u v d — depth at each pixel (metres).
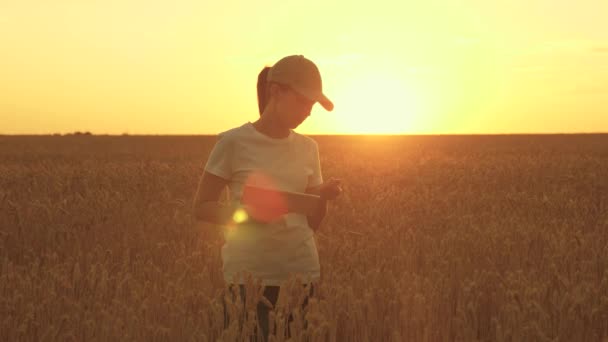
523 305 3.93
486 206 10.45
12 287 4.79
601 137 86.25
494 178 15.53
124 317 4.02
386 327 3.96
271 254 3.55
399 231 7.27
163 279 5.26
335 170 17.56
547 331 3.72
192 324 3.76
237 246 3.59
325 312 3.70
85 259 6.33
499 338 3.53
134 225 8.11
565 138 81.06
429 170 17.66
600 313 3.84
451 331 4.07
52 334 3.68
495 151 37.00
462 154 32.88
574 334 3.76
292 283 3.37
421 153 32.19
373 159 24.05
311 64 3.40
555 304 4.00
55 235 7.46
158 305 4.19
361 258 5.57
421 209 9.32
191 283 4.86
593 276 5.00
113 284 5.08
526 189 14.08
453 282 4.87
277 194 3.34
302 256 3.61
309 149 3.69
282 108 3.45
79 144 58.69
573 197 12.01
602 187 14.08
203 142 66.12
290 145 3.59
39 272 5.62
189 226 7.91
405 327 3.86
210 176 3.56
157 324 3.82
